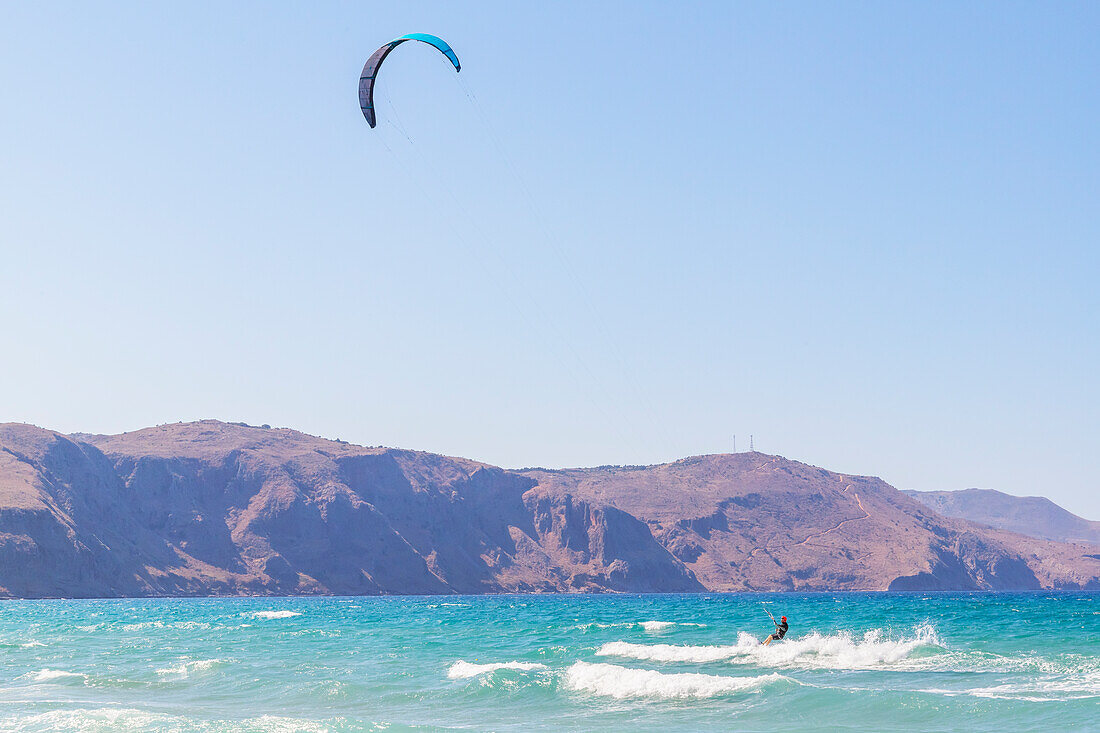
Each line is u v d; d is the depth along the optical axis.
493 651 51.28
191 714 31.16
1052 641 51.53
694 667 41.72
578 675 36.03
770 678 33.28
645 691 33.34
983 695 31.03
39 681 40.19
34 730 27.94
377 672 41.41
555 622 86.56
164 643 61.12
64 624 90.88
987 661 40.50
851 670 39.47
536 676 36.28
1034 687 32.62
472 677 38.78
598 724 28.38
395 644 57.56
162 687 37.88
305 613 121.50
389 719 30.00
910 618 82.81
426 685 36.75
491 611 127.75
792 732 26.41
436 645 56.34
